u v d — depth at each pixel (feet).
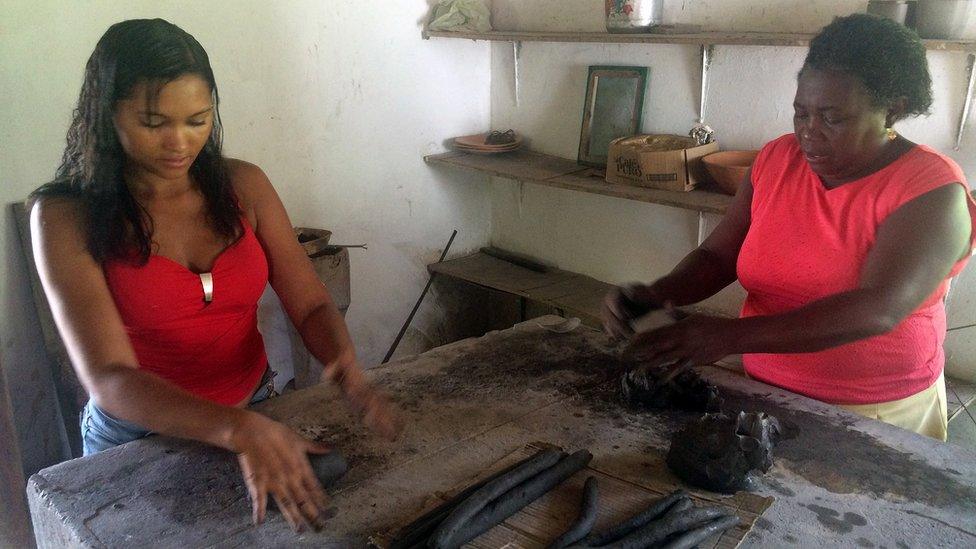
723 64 8.42
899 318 3.95
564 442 4.19
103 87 3.70
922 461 3.96
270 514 3.57
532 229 11.16
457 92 10.72
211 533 3.43
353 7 9.26
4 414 6.67
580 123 10.05
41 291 7.35
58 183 4.13
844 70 4.01
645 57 9.16
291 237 4.90
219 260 4.42
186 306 4.33
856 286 4.39
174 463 4.00
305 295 4.83
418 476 3.88
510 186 11.27
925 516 3.50
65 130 7.39
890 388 4.63
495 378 4.98
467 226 11.48
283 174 9.17
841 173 4.37
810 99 4.17
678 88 8.92
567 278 10.52
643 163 8.33
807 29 7.64
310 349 4.66
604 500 3.59
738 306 8.95
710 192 8.14
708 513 3.39
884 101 4.05
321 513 3.42
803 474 3.84
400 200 10.47
